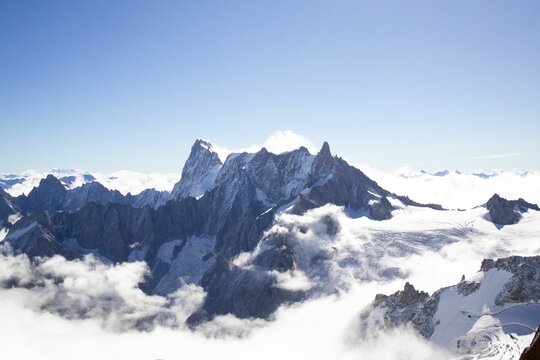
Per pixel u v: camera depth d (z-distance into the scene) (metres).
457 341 129.00
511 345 111.88
